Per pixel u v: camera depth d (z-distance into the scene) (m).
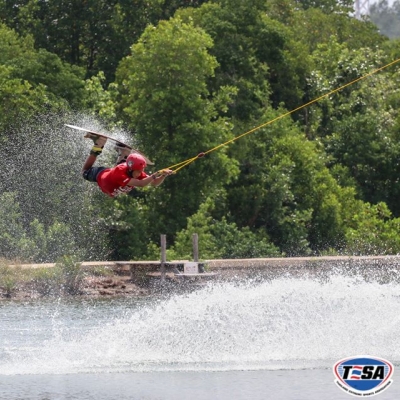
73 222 164.12
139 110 178.75
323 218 189.38
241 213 189.88
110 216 166.50
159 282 133.12
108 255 169.25
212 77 195.88
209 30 199.00
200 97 180.50
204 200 178.38
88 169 60.38
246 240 172.25
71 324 91.94
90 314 101.94
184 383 62.41
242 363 68.56
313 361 68.75
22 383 62.97
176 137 175.25
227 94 185.38
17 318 97.81
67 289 128.75
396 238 175.38
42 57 182.75
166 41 175.62
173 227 176.25
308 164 192.38
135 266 135.88
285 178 186.75
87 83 182.38
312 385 61.62
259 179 189.00
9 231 151.75
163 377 64.44
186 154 176.38
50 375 65.38
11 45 199.12
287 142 192.75
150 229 175.88
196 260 136.88
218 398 58.09
